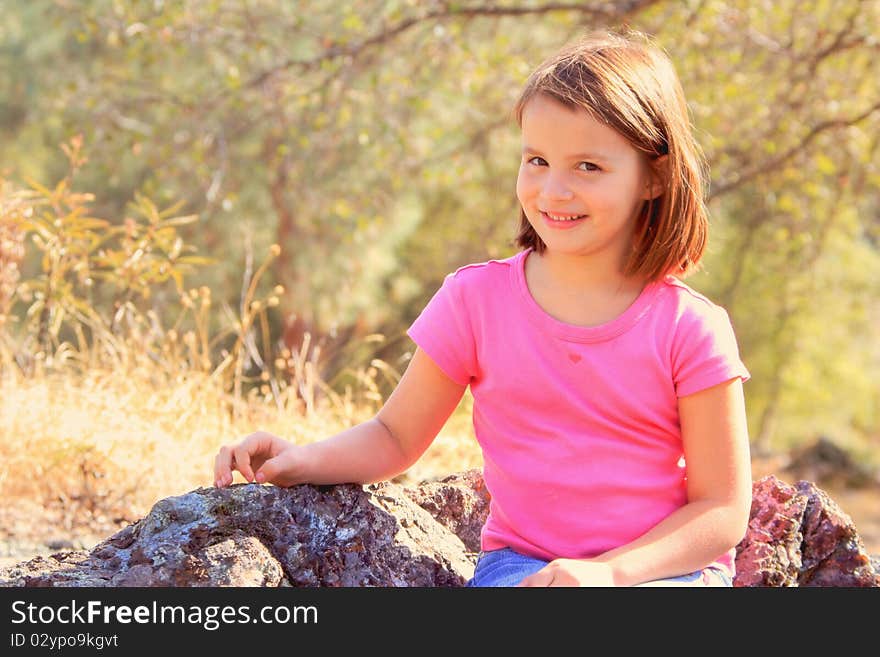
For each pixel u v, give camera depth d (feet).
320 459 6.48
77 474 12.23
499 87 26.76
